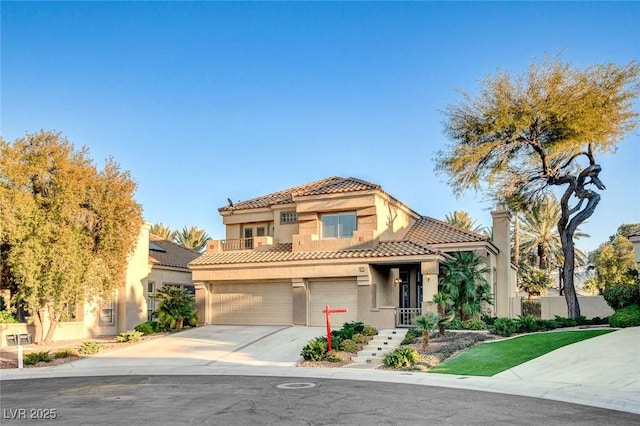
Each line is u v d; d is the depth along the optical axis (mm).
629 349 17156
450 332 23656
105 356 22906
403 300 30734
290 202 32406
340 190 29797
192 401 12867
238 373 18203
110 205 26953
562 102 25797
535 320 24094
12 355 23234
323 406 11922
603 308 29984
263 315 30547
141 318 33531
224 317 31578
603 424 10008
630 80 25781
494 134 27625
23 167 25469
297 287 29094
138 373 18797
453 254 29422
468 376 16297
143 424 10445
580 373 15422
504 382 15047
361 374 17188
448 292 24859
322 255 28703
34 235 25125
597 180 27422
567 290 27344
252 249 33094
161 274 35906
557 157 28891
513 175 28641
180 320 29875
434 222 34625
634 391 13133
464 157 27719
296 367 19312
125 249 27656
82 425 10430
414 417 10672
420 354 19875
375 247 28516
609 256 47500
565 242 27812
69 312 30422
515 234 46375
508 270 32312
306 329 27531
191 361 21328
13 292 27656
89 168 27031
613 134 26453
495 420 10344
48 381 17219
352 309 28062
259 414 11195
